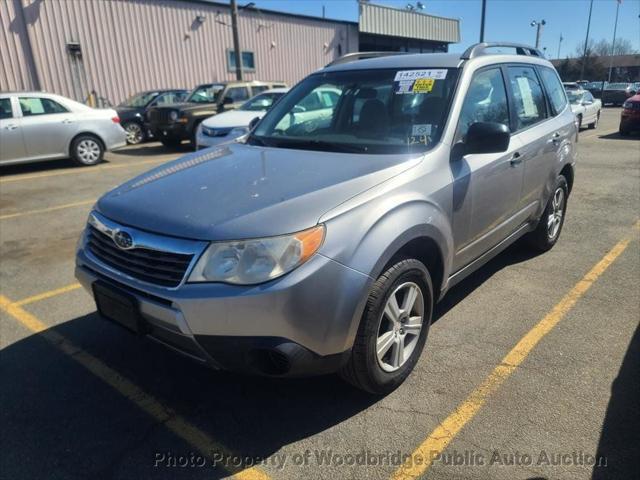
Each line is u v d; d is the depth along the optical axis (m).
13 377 3.20
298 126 3.80
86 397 2.99
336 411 2.80
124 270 2.60
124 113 15.42
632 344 3.36
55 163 12.04
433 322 3.72
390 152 3.16
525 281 4.41
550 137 4.46
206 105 13.65
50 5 17.16
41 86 17.38
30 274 4.98
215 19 21.33
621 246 5.26
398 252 2.74
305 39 25.34
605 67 56.19
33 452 2.56
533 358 3.23
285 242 2.29
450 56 3.75
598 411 2.71
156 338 2.59
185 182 2.92
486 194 3.48
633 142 13.85
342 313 2.39
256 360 2.37
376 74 3.79
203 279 2.30
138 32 19.23
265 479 2.37
